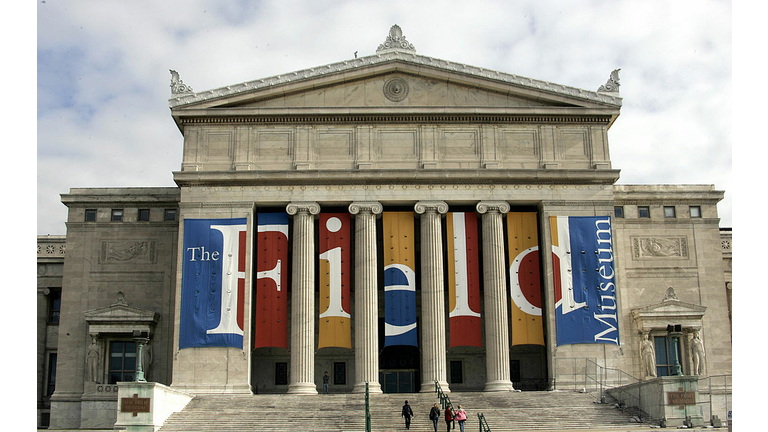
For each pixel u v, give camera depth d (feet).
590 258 209.77
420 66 220.84
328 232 212.64
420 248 229.86
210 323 204.23
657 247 229.45
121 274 227.20
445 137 218.59
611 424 168.55
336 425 169.07
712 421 168.45
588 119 220.43
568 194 214.07
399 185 213.87
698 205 233.35
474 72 219.61
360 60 220.02
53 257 252.83
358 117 218.59
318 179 212.23
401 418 173.06
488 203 212.84
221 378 200.75
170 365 220.43
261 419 172.86
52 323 251.19
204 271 207.31
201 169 215.31
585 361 203.21
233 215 211.20
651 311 218.38
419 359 226.99
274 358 223.71
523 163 216.95
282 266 210.38
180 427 167.43
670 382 164.45
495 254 210.59
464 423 163.94
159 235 230.07
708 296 226.58
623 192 231.71
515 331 207.21
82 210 231.71
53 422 215.92
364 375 203.21
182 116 216.95
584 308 206.49
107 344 220.43
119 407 160.86
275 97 220.43
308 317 206.28
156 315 221.05
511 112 218.18
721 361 221.87
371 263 209.56
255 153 216.74
